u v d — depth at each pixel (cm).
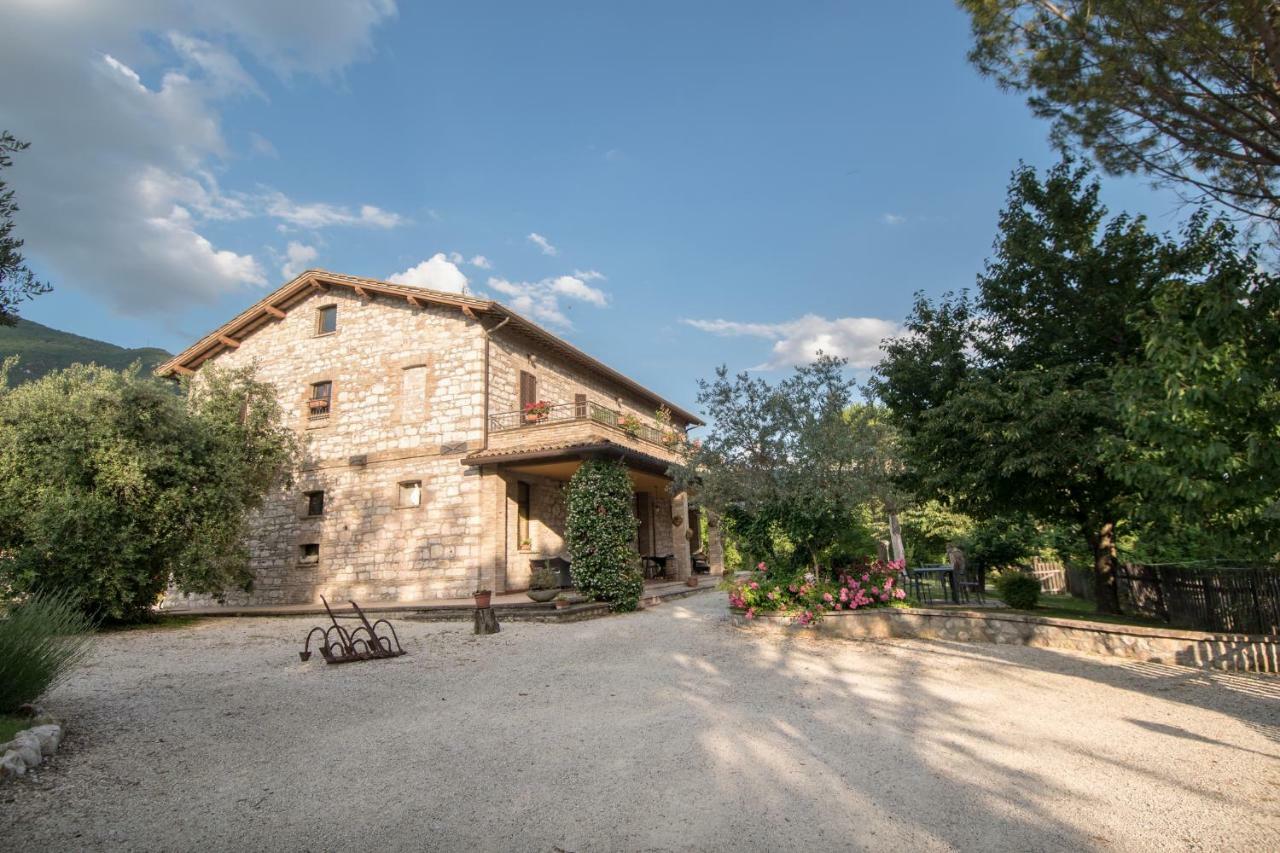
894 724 589
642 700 687
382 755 529
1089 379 1059
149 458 1273
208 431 1438
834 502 1070
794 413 1102
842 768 484
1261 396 568
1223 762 485
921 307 1328
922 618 1021
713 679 774
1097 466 1009
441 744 555
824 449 1062
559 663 880
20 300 500
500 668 855
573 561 1388
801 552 1212
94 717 620
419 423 1738
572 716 634
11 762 458
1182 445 588
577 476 1427
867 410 1316
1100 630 890
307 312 1966
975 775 467
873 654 902
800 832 386
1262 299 570
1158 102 679
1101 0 625
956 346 1252
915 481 1311
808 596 1089
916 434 1262
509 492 1703
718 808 421
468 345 1725
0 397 1303
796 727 584
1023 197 1188
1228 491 575
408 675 817
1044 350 1172
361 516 1764
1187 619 1031
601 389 2277
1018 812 408
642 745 544
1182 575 1045
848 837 379
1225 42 603
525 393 1864
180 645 1073
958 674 782
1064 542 1744
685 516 2023
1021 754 508
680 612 1334
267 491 1703
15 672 551
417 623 1298
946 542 2189
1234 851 357
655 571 1983
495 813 421
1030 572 1916
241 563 1527
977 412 1050
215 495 1366
